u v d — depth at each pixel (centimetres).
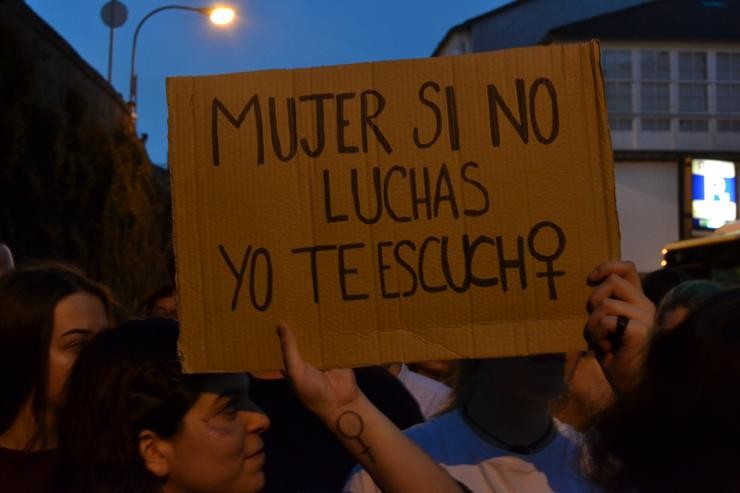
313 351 181
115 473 198
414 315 180
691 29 2791
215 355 181
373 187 183
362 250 182
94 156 1798
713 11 2889
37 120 1433
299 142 185
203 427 201
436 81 185
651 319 172
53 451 242
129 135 2173
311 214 183
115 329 212
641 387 141
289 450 284
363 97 185
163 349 204
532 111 182
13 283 247
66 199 1576
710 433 126
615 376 173
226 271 183
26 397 243
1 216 1277
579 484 212
